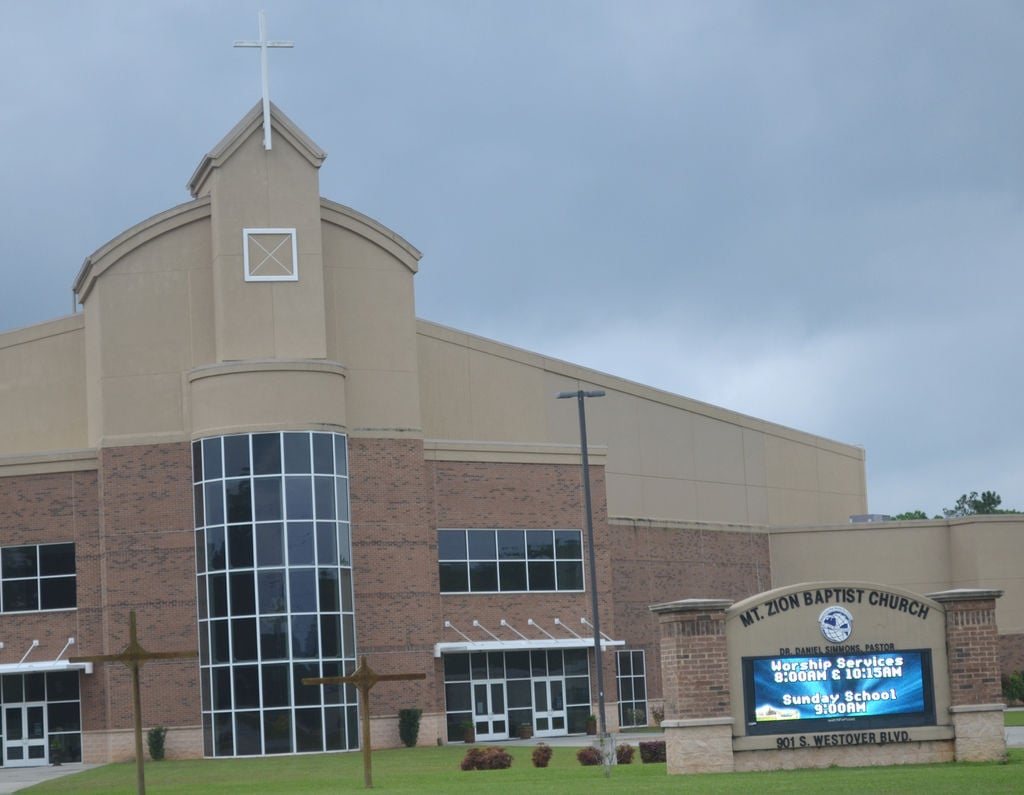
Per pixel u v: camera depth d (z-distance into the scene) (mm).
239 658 52812
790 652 31422
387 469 56500
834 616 31688
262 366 53906
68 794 40156
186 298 55688
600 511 62406
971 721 31703
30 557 55188
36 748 54469
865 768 30703
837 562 78312
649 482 70938
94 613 54719
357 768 45219
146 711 53438
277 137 56219
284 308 55156
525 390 65312
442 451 58875
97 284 55625
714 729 30812
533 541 60594
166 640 53844
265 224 55500
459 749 53375
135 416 54938
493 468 60062
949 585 77688
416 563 56438
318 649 53125
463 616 58469
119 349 55250
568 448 62000
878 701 31641
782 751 31094
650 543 69500
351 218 57344
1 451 57750
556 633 60438
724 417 77188
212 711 53094
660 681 68625
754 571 77250
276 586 52938
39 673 54844
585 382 68125
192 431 54719
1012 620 76438
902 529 78312
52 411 58031
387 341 57312
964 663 31953
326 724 53000
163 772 47156
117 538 54219
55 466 55438
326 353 55719
